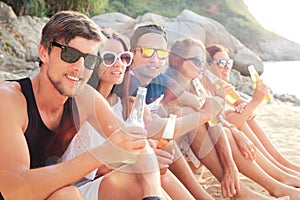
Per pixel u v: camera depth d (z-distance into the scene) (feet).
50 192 5.84
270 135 17.21
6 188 5.85
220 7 149.48
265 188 10.05
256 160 10.54
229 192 9.41
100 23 42.80
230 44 46.62
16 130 5.98
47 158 6.53
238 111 10.96
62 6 47.88
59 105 6.42
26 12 44.11
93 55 6.36
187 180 8.96
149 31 7.57
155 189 6.66
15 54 35.32
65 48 6.14
